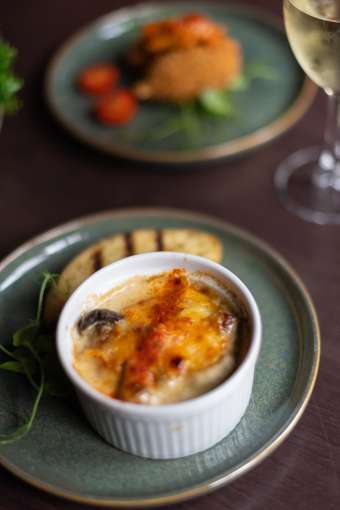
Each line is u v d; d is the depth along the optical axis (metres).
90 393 0.60
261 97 0.87
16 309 0.69
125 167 0.83
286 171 0.82
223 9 0.95
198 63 0.86
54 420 0.64
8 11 0.99
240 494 0.62
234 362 0.62
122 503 0.60
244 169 0.82
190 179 0.82
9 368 0.66
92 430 0.63
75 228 0.73
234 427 0.63
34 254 0.72
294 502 0.61
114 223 0.73
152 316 0.63
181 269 0.66
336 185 0.80
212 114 0.86
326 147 0.82
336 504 0.61
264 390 0.64
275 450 0.63
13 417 0.64
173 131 0.84
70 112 0.86
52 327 0.67
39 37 0.95
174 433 0.60
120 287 0.66
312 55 0.70
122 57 0.92
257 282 0.70
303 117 0.86
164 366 0.61
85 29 0.93
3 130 0.86
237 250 0.72
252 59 0.91
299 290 0.69
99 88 0.88
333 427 0.64
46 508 0.62
